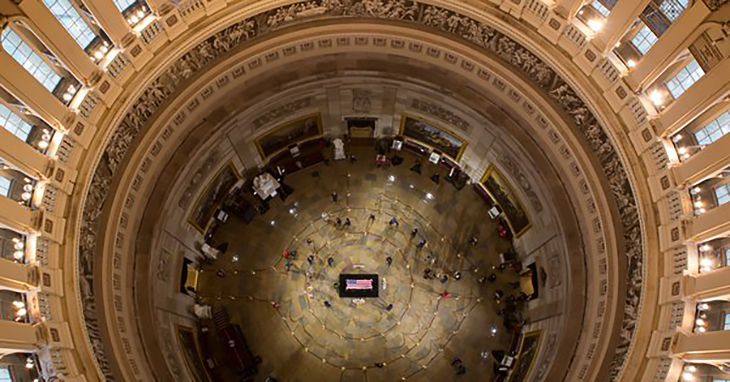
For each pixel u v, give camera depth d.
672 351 22.48
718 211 21.11
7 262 20.80
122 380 24.44
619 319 25.31
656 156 23.89
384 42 29.95
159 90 27.00
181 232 34.16
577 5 24.53
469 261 38.81
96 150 24.20
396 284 38.41
